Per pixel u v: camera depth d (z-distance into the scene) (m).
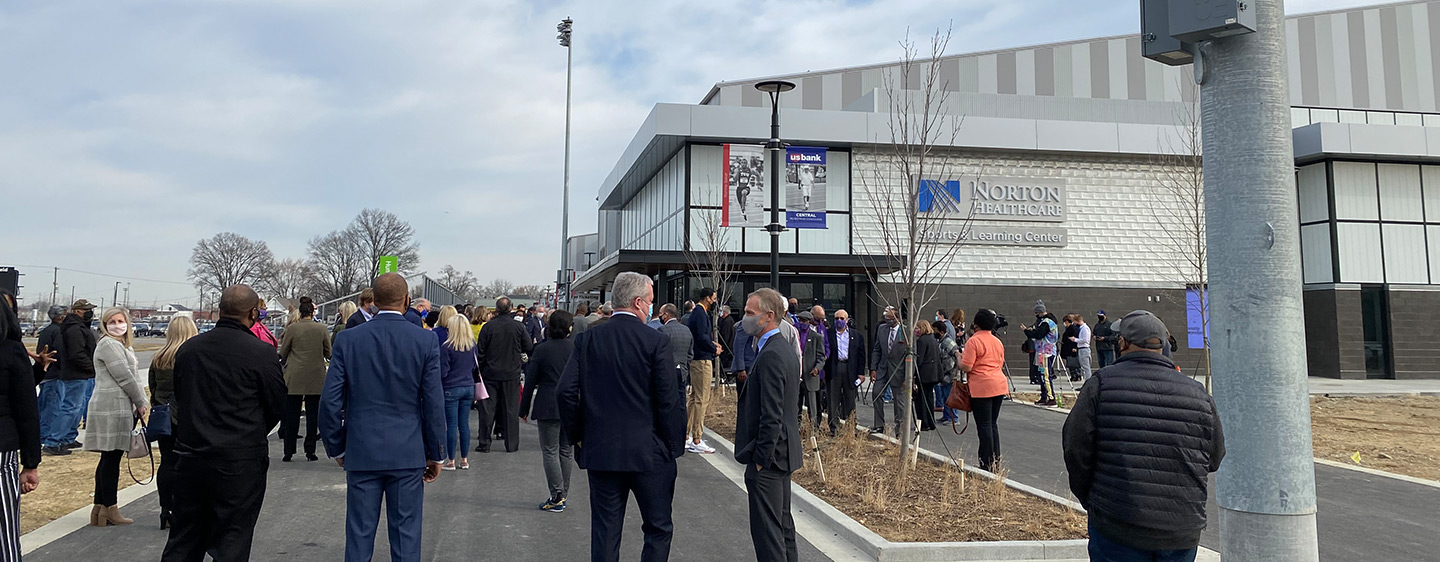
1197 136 16.95
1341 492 8.68
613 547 4.98
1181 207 23.73
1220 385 3.69
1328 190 24.12
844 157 23.08
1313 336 24.34
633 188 30.11
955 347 13.41
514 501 7.88
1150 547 3.65
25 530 6.53
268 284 90.38
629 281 5.24
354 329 4.93
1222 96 3.75
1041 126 23.61
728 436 11.78
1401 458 10.88
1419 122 28.05
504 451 10.99
